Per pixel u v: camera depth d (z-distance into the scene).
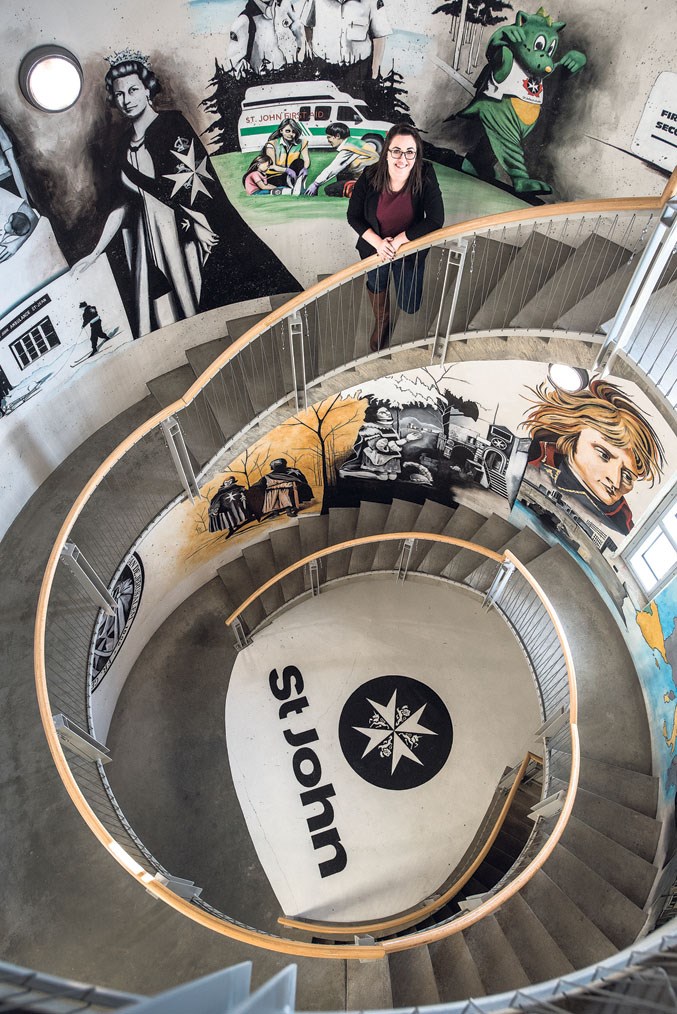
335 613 10.52
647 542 7.51
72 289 7.24
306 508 10.76
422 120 7.17
